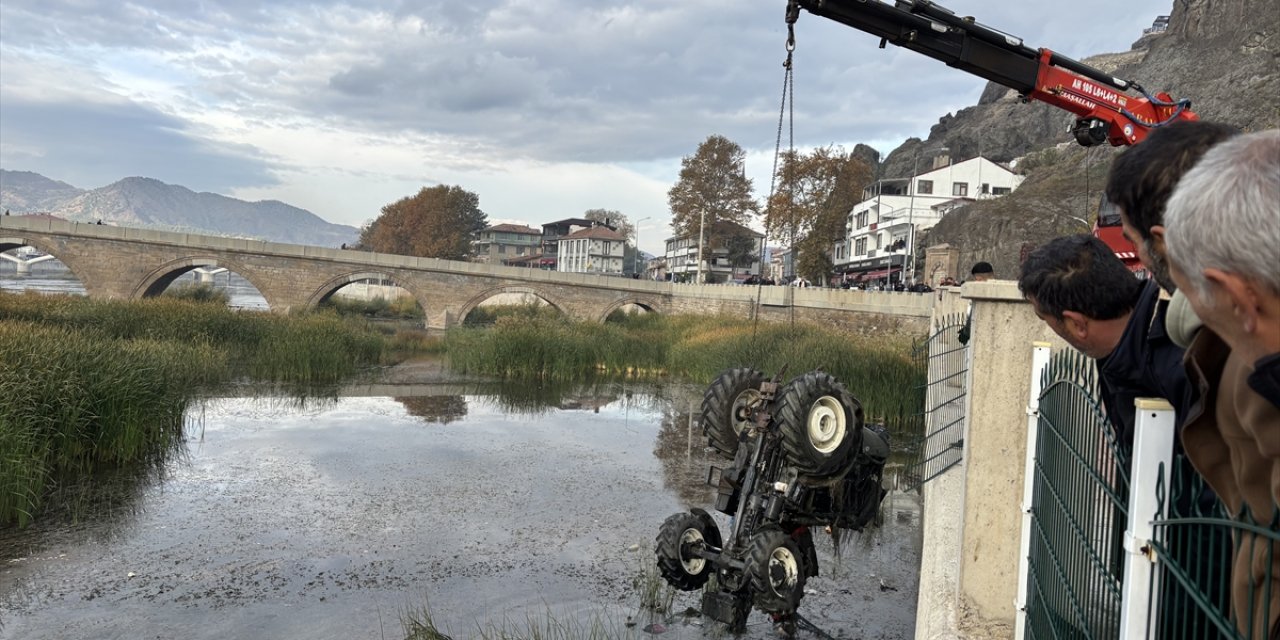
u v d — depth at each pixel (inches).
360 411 644.1
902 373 637.3
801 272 2299.5
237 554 308.3
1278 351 49.5
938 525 238.8
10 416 387.9
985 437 175.3
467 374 922.1
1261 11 2295.8
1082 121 353.4
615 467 468.1
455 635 238.5
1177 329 69.4
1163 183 71.7
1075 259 99.7
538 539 333.1
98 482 400.5
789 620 233.9
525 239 5285.4
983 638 169.6
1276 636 51.2
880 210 2628.0
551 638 234.4
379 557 309.0
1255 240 47.6
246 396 697.6
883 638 236.7
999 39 330.0
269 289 1736.0
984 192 2775.6
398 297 2410.2
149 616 249.9
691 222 2753.4
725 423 243.6
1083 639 95.7
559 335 994.1
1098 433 93.0
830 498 247.4
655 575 288.4
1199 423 62.2
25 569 285.7
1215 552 61.0
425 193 3964.1
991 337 175.6
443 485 417.4
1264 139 51.9
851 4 307.7
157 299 1093.1
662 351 1059.9
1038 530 131.0
